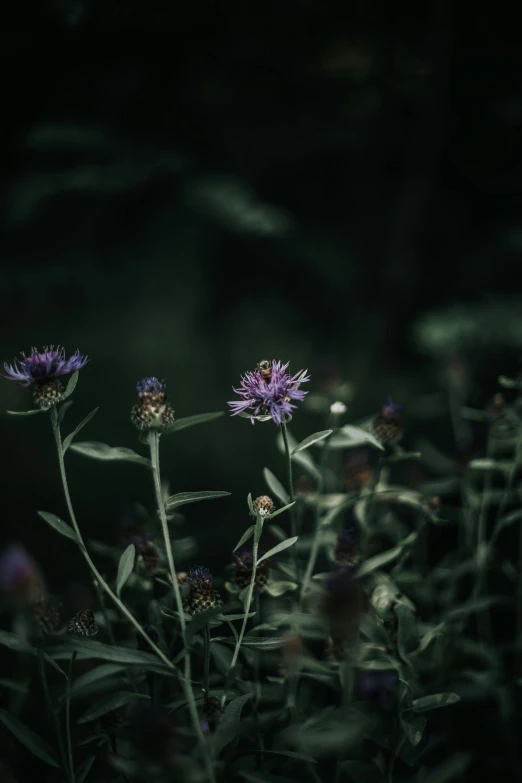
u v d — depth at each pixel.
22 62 2.72
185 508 1.53
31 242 2.74
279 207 2.85
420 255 2.62
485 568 0.88
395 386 2.21
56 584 1.18
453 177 2.66
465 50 2.49
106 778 0.78
